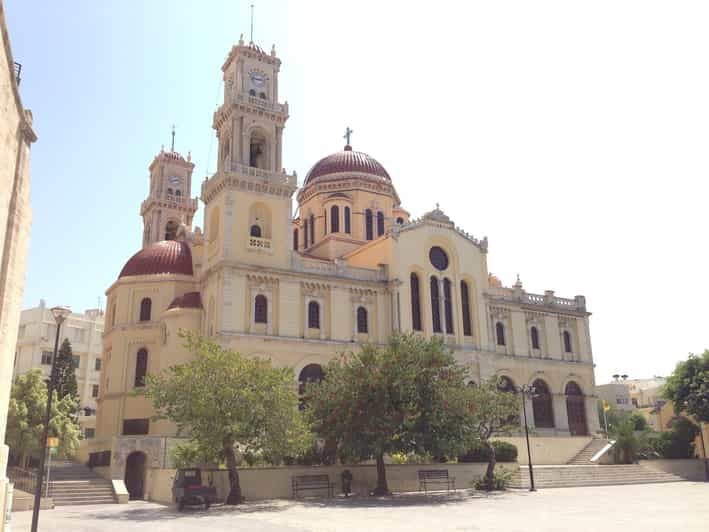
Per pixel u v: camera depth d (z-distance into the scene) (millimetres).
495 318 65562
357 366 40625
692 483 50375
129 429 55469
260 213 56844
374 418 37906
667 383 61250
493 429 45312
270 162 57906
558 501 35438
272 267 53344
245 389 35844
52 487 40188
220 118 59781
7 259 22797
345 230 69562
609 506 32312
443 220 64000
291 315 53500
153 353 57000
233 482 36406
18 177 23547
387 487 41625
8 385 23641
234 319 50719
